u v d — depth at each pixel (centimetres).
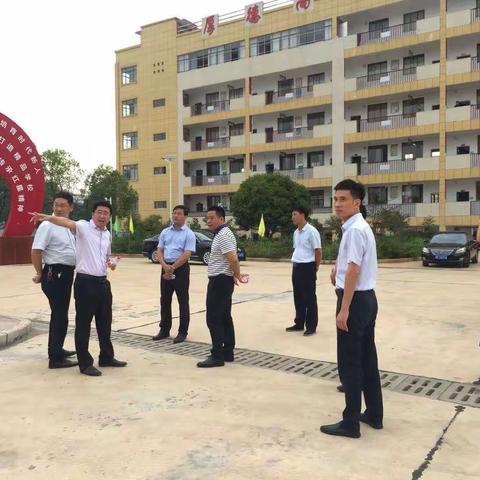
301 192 3225
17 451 338
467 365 548
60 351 541
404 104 3444
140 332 727
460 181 3244
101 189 4278
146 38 4494
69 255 547
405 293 1132
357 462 320
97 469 312
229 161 4162
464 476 302
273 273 1681
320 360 575
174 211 674
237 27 4047
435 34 3206
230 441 351
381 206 3216
